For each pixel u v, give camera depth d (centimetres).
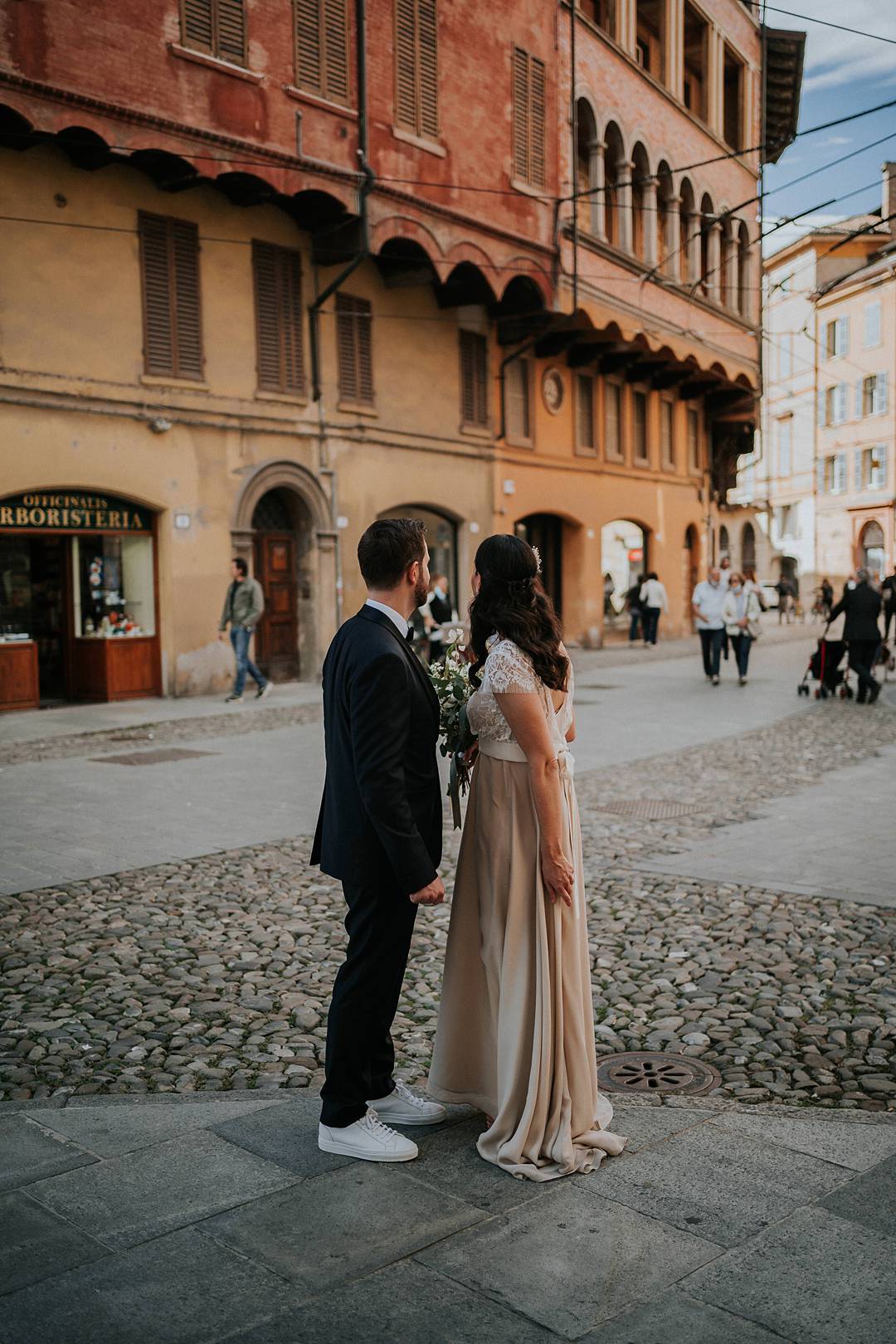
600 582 2706
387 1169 317
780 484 5225
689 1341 242
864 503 4591
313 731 1318
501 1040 323
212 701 1609
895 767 1057
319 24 1605
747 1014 462
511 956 321
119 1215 292
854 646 1570
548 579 2664
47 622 1576
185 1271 267
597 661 2342
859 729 1321
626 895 641
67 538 1561
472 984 341
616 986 498
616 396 2800
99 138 1346
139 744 1215
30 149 1389
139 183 1531
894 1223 287
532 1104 315
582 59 2216
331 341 1858
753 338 3091
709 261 2877
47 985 496
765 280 5191
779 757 1122
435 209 1803
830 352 4744
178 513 1619
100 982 500
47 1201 300
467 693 338
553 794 316
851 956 531
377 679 305
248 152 1505
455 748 338
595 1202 298
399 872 306
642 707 1547
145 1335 243
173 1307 253
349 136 1661
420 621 1894
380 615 321
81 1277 264
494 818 328
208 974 513
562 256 2136
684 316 2667
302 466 1808
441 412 2125
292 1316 250
